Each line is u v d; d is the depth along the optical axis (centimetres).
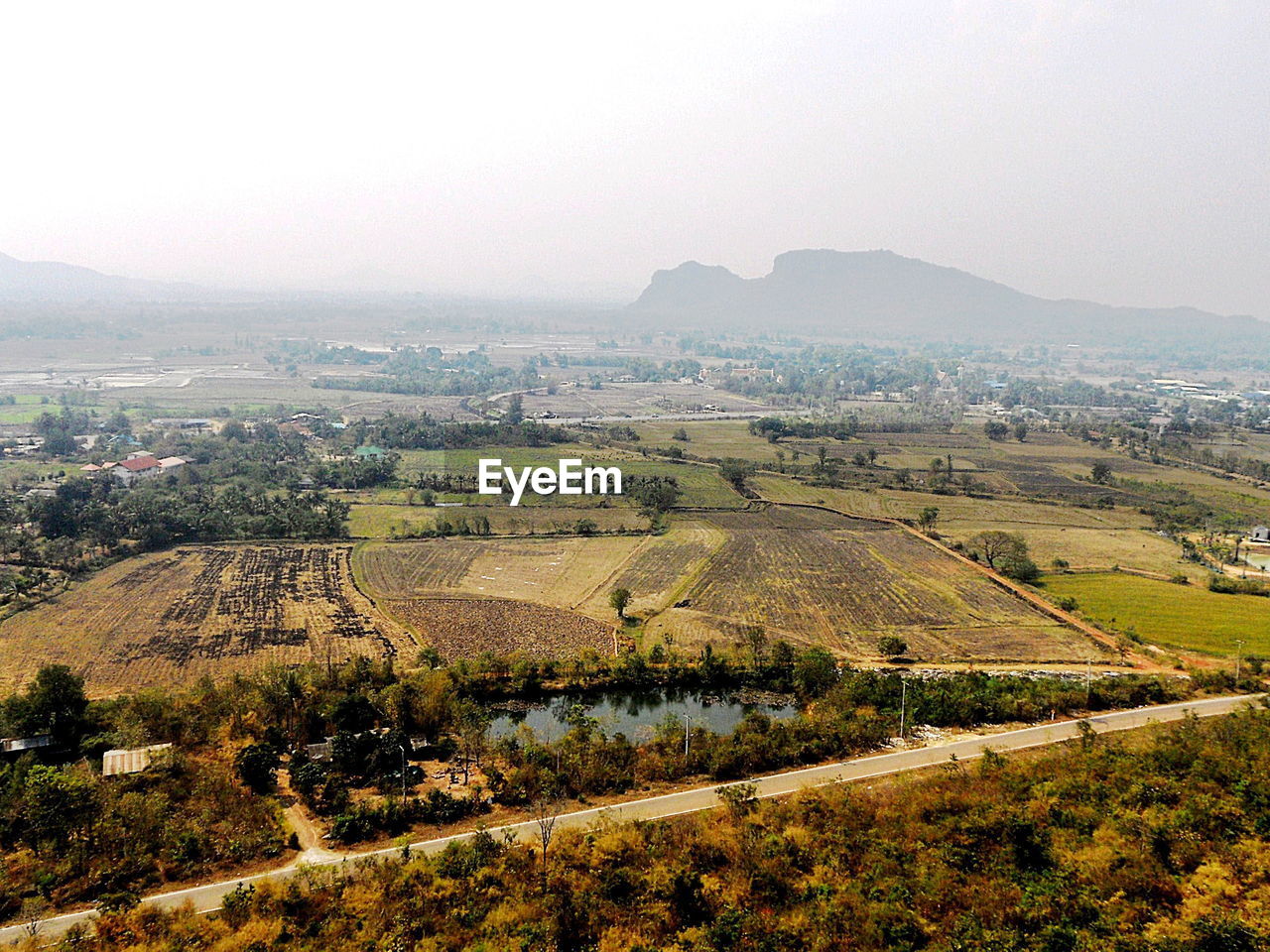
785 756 6069
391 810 5194
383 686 7356
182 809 5269
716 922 3922
